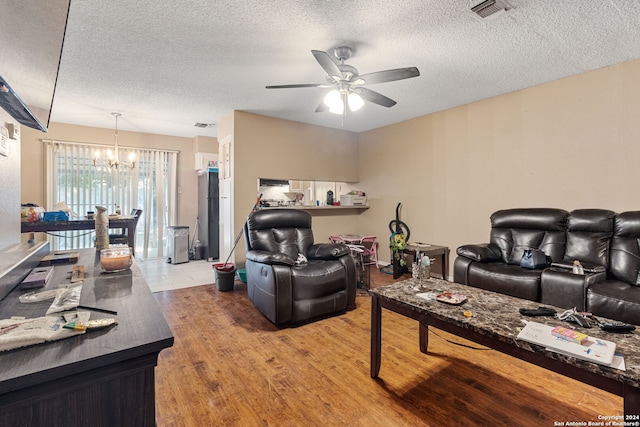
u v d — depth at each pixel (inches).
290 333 100.2
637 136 107.3
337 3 77.1
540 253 112.3
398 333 100.1
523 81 127.4
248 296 129.0
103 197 202.4
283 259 104.7
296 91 137.2
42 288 47.3
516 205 138.8
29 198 179.5
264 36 92.1
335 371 77.7
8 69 39.2
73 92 136.9
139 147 215.3
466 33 90.8
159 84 128.4
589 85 117.5
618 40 94.9
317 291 108.3
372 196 210.1
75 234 194.2
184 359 83.6
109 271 56.7
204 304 128.7
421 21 84.8
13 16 33.2
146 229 218.8
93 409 26.7
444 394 68.3
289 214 137.7
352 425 59.2
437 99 149.2
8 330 29.0
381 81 97.0
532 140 133.3
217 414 62.3
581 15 82.0
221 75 120.0
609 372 41.0
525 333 51.4
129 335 30.4
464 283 122.8
